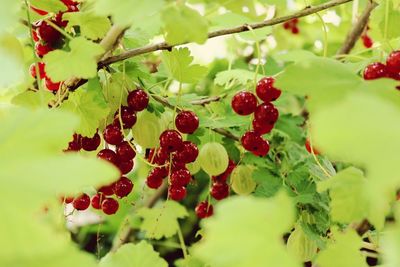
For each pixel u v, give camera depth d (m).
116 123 0.49
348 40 0.64
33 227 0.28
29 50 0.54
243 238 0.32
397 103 0.38
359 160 0.27
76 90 0.49
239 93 0.48
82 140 0.49
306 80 0.40
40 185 0.28
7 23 0.34
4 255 0.27
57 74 0.43
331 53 0.71
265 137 0.55
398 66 0.43
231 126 0.54
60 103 0.48
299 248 0.49
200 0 0.64
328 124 0.28
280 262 0.31
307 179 0.51
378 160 0.27
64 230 0.49
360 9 0.65
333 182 0.44
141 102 0.48
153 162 0.50
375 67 0.44
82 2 0.50
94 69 0.43
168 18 0.40
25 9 0.48
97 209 0.53
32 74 0.50
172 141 0.47
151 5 0.40
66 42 0.49
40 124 0.31
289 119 0.56
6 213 0.27
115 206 0.50
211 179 0.55
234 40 0.68
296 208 0.50
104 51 0.43
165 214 0.60
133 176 0.65
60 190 0.28
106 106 0.48
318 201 0.50
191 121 0.48
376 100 0.30
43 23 0.49
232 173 0.54
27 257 0.27
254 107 0.47
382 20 0.50
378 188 0.27
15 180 0.28
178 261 0.57
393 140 0.27
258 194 0.52
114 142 0.48
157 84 0.50
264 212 0.33
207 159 0.52
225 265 0.32
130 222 0.66
